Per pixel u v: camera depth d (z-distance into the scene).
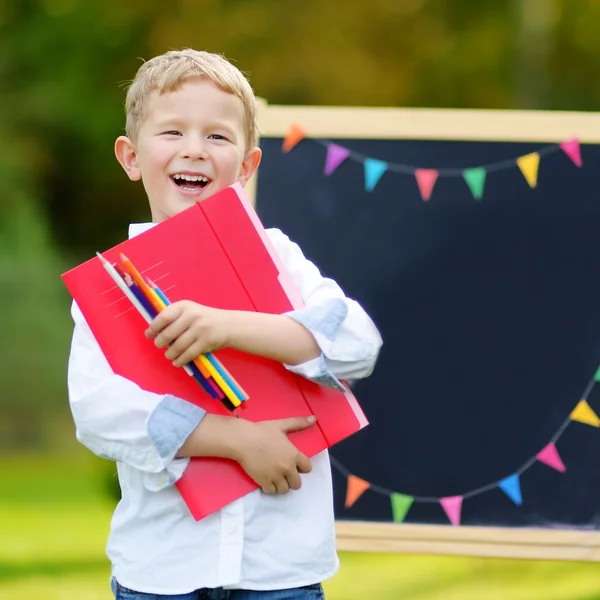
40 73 12.90
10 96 12.68
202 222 2.26
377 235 3.22
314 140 3.27
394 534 3.06
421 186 3.21
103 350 2.22
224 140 2.39
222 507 2.18
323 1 12.51
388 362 3.16
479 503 3.07
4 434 10.74
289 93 12.41
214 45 12.43
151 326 2.10
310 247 3.23
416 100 12.52
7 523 6.61
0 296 10.92
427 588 4.73
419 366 3.15
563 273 3.14
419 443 3.12
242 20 12.46
